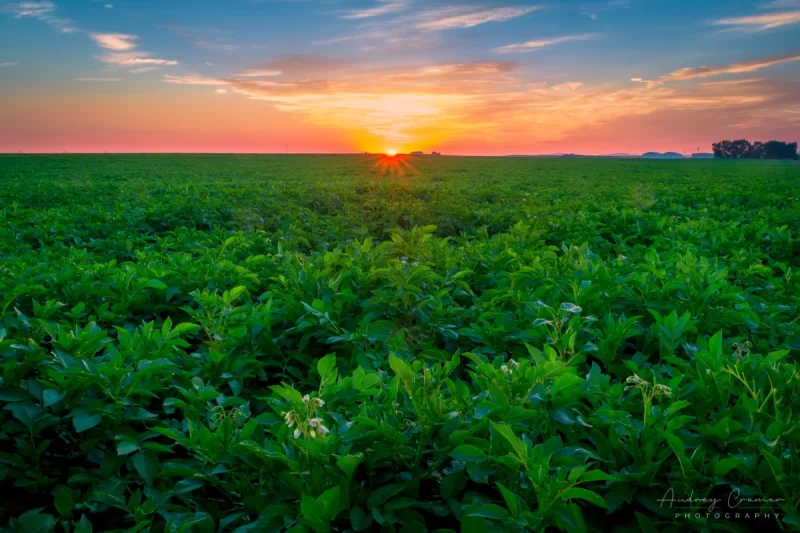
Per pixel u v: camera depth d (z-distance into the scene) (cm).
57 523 354
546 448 279
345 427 303
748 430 299
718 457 284
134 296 572
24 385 372
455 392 318
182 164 6456
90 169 5138
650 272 624
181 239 1038
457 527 305
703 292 520
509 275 621
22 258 757
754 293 647
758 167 7169
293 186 2431
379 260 656
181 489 314
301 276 608
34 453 365
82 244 1113
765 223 1137
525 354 461
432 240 789
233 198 1806
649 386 327
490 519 251
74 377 353
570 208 1548
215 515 329
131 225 1314
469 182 3166
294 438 282
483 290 669
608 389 339
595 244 1038
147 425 392
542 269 616
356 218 1460
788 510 258
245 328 478
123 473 369
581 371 446
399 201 1770
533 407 308
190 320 593
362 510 279
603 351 423
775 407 298
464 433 275
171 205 1545
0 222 1285
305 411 300
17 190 2295
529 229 1041
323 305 502
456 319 531
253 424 319
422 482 310
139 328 524
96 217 1395
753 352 467
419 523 273
